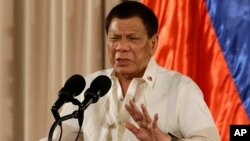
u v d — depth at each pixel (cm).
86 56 761
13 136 799
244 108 659
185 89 514
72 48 761
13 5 790
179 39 679
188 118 498
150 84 521
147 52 505
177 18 682
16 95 802
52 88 778
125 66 494
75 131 541
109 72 554
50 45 787
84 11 764
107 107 530
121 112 515
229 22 664
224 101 665
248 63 657
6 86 788
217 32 670
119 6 501
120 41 491
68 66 759
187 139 465
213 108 669
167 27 685
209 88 673
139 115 429
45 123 785
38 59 782
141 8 499
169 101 513
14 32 795
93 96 420
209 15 675
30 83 777
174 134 506
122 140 508
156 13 691
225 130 663
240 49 659
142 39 493
